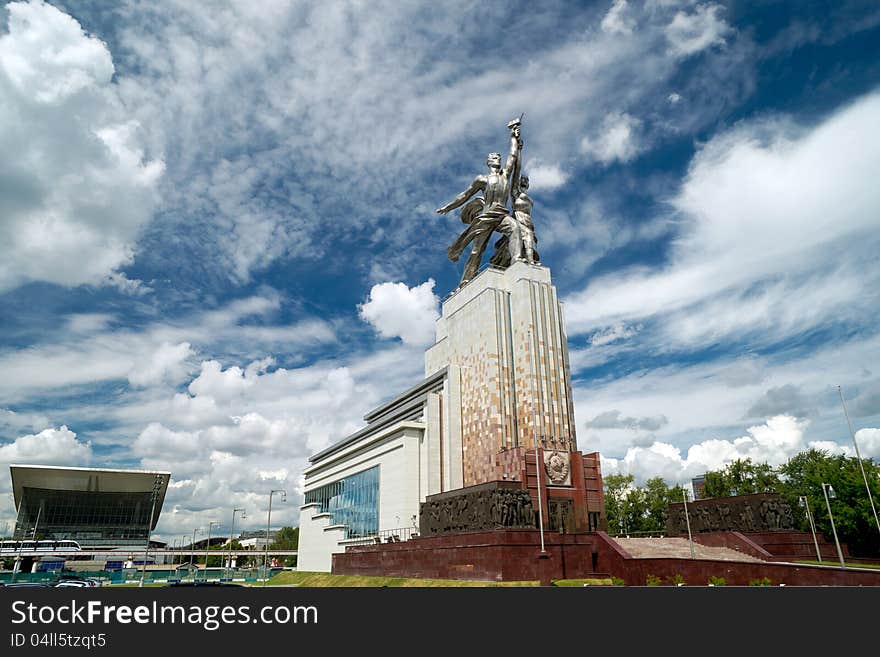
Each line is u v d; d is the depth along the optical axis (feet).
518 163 249.55
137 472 485.97
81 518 508.94
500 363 213.25
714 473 294.46
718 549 174.29
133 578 350.43
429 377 248.73
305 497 335.06
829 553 170.19
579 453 190.70
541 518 164.04
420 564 182.19
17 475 465.06
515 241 231.30
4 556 413.59
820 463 248.52
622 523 338.95
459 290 248.32
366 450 263.49
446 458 225.15
